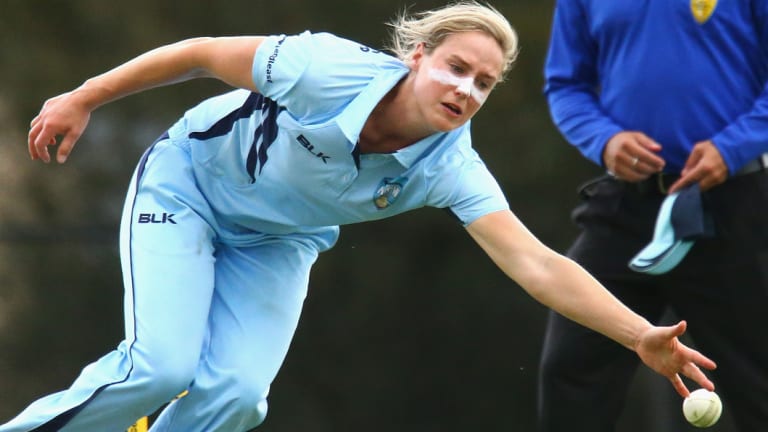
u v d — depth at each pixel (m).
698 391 14.23
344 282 48.03
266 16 49.16
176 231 15.51
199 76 15.47
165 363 14.80
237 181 15.52
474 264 48.12
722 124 18.22
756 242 18.11
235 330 15.70
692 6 18.08
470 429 47.09
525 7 48.28
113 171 48.66
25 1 49.09
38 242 47.50
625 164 18.33
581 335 18.66
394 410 47.28
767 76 18.41
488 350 47.53
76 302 46.59
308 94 14.14
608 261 18.78
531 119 47.62
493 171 47.59
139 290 15.18
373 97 13.92
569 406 18.88
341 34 48.50
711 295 18.30
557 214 47.34
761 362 18.28
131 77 15.31
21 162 48.53
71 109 15.37
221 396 15.37
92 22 49.41
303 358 47.62
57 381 45.41
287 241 16.19
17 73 48.81
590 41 19.50
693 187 17.86
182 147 15.92
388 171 14.51
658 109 18.36
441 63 13.84
